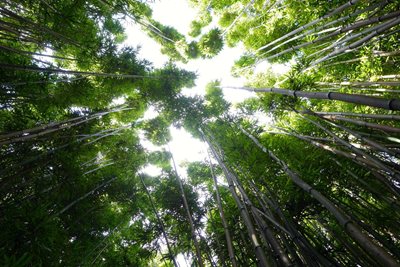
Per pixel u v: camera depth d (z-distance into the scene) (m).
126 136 9.91
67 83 6.90
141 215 8.38
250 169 5.88
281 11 8.25
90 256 6.68
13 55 6.15
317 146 6.00
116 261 7.55
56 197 5.52
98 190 7.34
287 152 6.58
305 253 3.92
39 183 5.50
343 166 5.87
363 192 6.06
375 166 4.46
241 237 5.94
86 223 6.39
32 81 5.58
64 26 6.15
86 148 6.89
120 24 9.32
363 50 6.29
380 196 4.95
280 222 4.94
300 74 6.67
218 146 7.77
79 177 5.98
